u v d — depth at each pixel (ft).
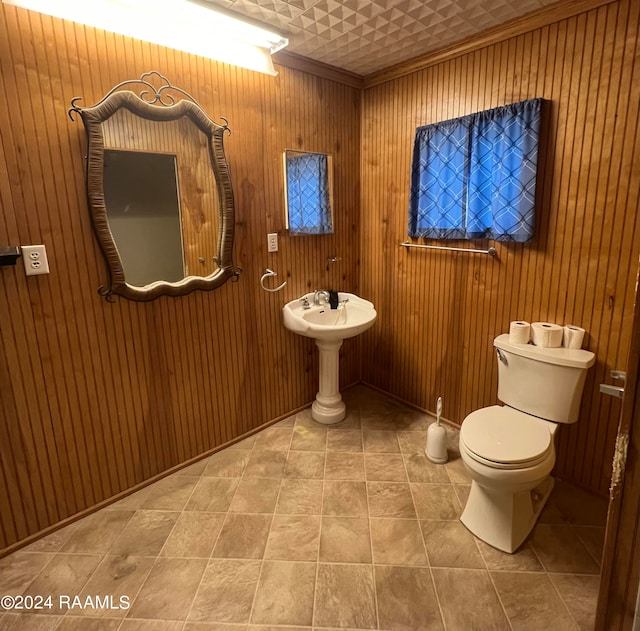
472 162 7.13
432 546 5.62
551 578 5.12
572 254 6.28
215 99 6.77
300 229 8.46
